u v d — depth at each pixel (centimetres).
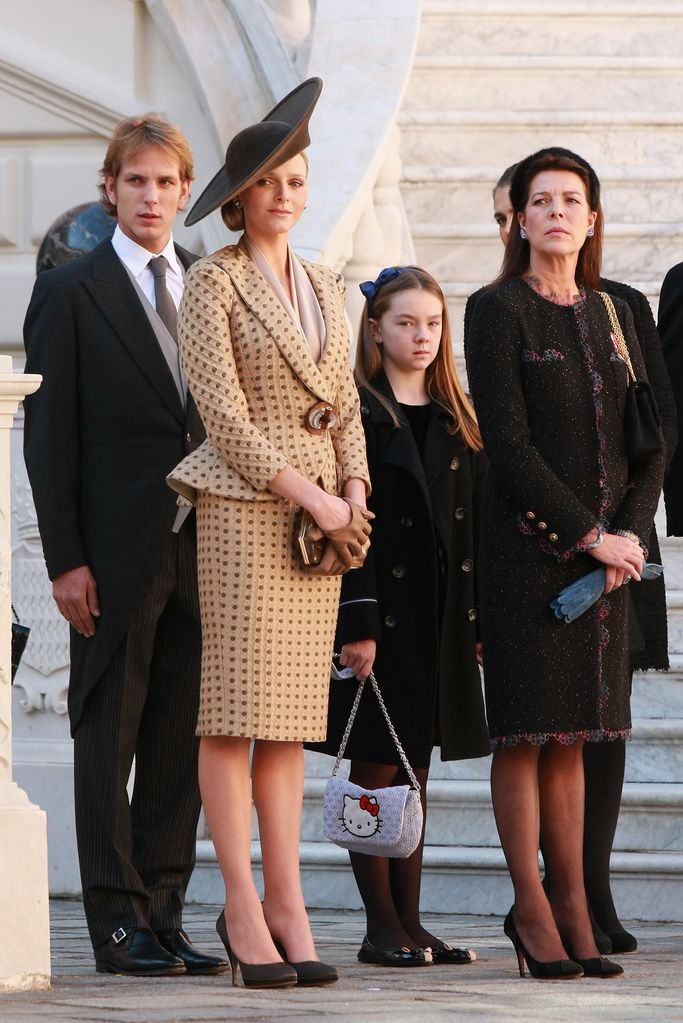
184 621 1389
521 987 1171
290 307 1217
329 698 1410
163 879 1369
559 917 1285
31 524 2005
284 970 1162
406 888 1402
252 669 1172
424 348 1420
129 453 1382
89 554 1376
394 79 2130
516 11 2505
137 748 1400
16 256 2281
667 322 1611
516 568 1286
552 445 1290
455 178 2325
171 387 1395
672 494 1594
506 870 1727
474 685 1423
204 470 1191
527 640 1277
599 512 1289
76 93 2241
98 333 1395
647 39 2520
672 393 1507
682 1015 1017
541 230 1320
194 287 1198
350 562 1186
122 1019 986
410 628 1399
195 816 1387
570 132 2389
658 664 1468
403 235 2178
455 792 1784
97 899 1328
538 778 1318
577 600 1262
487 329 1302
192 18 2212
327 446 1218
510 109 2447
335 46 2167
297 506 1185
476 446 1436
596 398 1300
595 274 1380
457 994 1122
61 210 2259
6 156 2277
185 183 1445
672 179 2350
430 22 2505
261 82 2191
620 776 1480
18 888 1166
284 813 1215
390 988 1170
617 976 1252
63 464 1383
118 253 1436
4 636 1194
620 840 1747
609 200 2352
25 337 1423
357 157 2023
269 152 1195
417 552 1402
